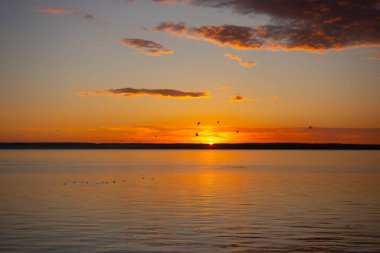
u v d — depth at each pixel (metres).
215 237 25.69
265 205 37.44
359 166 108.69
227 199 41.41
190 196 43.75
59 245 23.81
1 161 141.75
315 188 52.12
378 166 108.50
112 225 28.80
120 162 136.75
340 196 43.91
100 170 90.75
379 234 26.50
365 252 22.80
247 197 43.00
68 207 36.00
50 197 42.56
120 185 55.88
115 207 36.16
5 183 58.66
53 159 165.25
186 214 32.91
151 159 170.75
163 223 29.45
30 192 47.19
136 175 75.31
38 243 24.19
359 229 27.80
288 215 32.56
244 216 32.06
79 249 23.12
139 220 30.47
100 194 45.31
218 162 139.12
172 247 23.56
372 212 33.94
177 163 130.62
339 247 23.69
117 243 24.30
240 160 159.00
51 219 30.70
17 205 37.06
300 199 41.47
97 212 33.66
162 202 39.16
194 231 27.17
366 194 45.69
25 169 93.88
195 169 95.69
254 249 23.25
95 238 25.33
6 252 22.53
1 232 26.66
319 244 24.25
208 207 36.31
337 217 31.78
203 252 22.72
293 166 109.94
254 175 75.94
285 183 59.22
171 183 59.12
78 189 50.56
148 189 50.81
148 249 23.17
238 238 25.44
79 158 180.00
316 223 29.58
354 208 35.91
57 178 67.81
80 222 29.69
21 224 28.98
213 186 54.72
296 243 24.44
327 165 114.75
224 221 30.20
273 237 25.73
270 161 147.25
